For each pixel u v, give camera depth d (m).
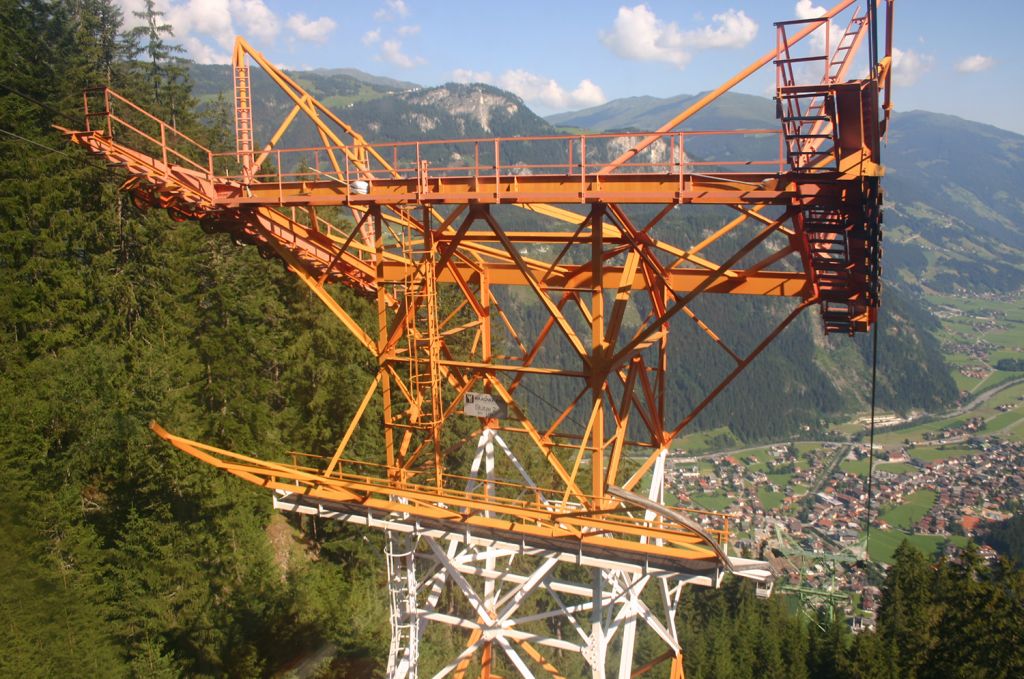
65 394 26.78
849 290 16.45
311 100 18.97
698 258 17.72
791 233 15.62
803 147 14.77
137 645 23.58
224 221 19.73
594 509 16.39
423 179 16.81
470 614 36.81
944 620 39.34
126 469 26.81
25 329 31.12
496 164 16.34
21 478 22.88
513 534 16.53
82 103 38.41
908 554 49.72
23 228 31.92
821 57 13.55
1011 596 37.81
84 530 23.83
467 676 30.81
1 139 33.09
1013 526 95.19
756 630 46.34
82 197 35.72
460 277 18.91
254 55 19.08
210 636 25.67
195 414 30.59
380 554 34.31
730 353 18.11
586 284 19.03
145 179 18.39
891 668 39.41
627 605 15.59
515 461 19.45
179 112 52.47
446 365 18.09
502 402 18.19
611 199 15.27
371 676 28.56
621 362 16.70
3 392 25.39
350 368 35.25
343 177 18.53
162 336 32.31
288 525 34.91
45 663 19.84
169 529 25.78
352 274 22.84
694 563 15.02
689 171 15.09
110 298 33.66
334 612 30.16
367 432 35.22
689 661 44.47
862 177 13.45
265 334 38.03
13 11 41.91
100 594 23.28
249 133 19.78
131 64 50.41
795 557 79.50
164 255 35.56
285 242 20.22
